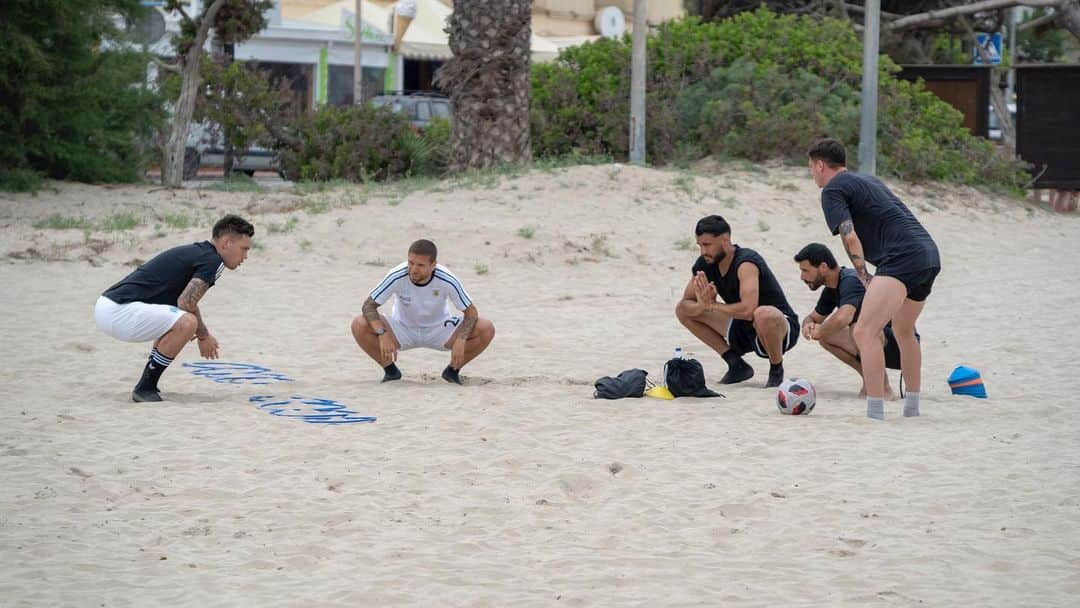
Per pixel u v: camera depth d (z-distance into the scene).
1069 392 25.09
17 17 54.59
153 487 17.17
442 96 88.25
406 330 25.62
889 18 76.88
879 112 59.31
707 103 58.94
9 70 54.75
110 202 50.81
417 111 84.44
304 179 58.72
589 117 60.94
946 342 31.31
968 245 49.88
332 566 14.08
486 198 48.09
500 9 53.19
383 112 60.03
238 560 14.24
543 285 39.03
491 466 18.72
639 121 56.28
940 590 13.46
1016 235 53.22
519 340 31.30
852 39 62.28
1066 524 15.88
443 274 24.95
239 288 36.75
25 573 13.66
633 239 44.72
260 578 13.64
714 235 25.67
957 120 62.31
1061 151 63.22
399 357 28.75
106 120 60.19
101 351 27.95
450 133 55.97
